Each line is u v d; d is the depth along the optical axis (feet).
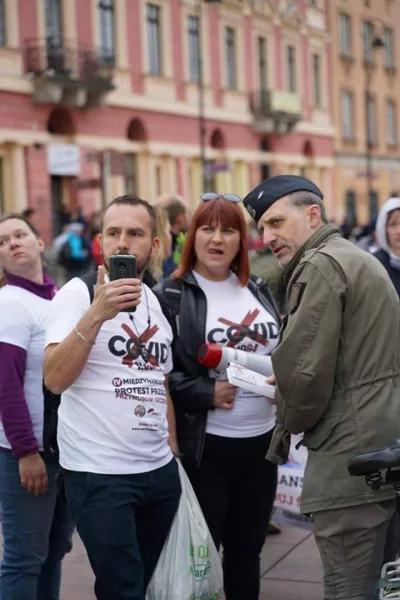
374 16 177.78
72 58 94.68
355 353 11.52
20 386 13.60
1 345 13.55
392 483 10.66
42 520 13.88
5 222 14.26
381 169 180.96
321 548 11.89
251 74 132.87
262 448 14.47
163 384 12.76
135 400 12.23
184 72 116.78
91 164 99.60
